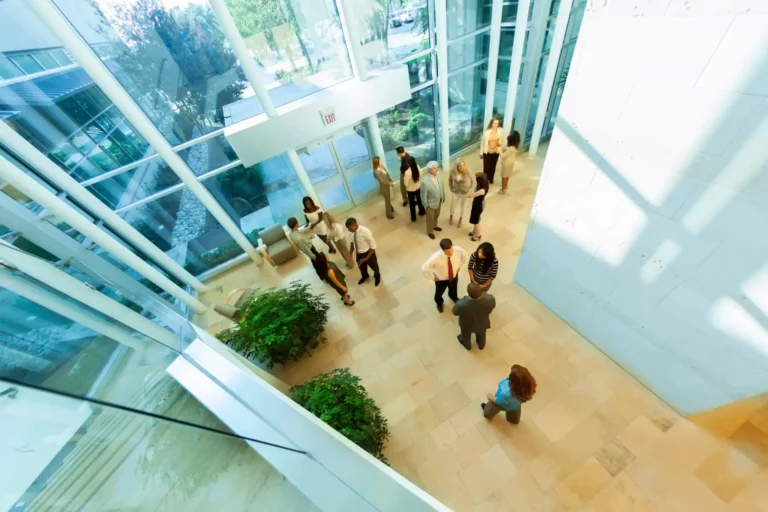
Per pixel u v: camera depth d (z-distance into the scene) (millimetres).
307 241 4680
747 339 2391
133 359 1972
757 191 1782
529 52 6379
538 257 4094
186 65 4434
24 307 2109
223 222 5840
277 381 4145
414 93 6492
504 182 6555
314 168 6562
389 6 5156
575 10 5914
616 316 3467
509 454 3438
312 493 1202
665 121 2008
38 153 3762
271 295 4691
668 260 2586
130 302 3176
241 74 4828
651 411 3502
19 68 3650
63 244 3975
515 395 2857
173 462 1183
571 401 3701
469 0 5723
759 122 1597
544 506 3104
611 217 2818
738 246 2057
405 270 5750
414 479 3410
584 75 2299
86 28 3688
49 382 1519
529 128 7773
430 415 3865
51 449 1006
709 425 3238
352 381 3666
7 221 3498
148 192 5262
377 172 6211
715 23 1529
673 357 3107
